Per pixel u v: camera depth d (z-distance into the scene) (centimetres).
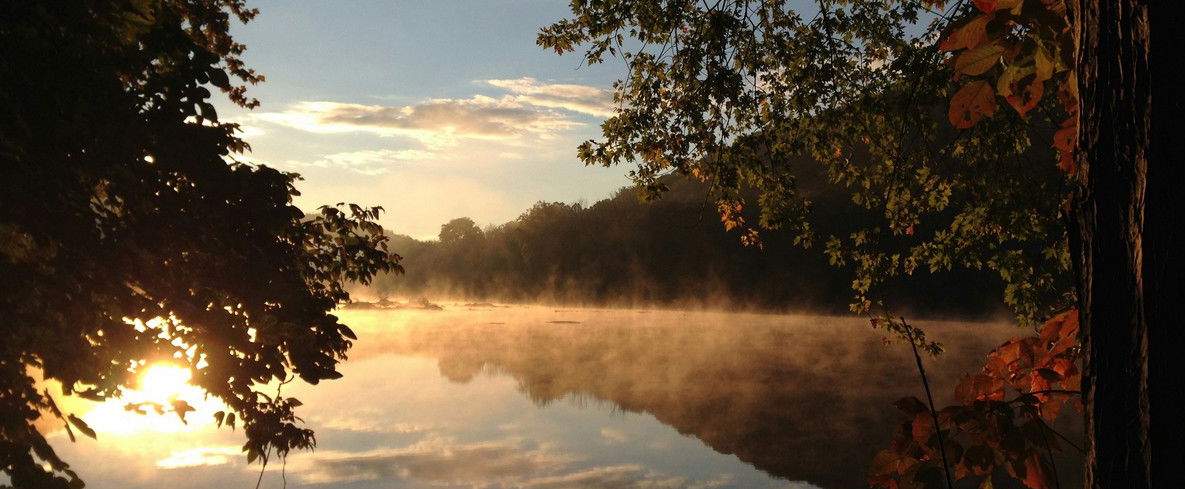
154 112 493
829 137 876
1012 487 980
